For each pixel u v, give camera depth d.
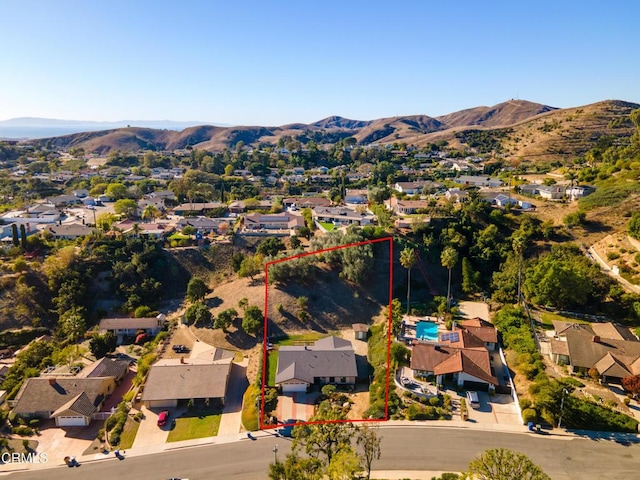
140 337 94.75
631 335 73.50
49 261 109.69
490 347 79.00
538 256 106.56
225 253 126.81
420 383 68.12
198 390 71.00
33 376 80.25
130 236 128.62
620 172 142.00
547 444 53.78
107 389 75.50
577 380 64.19
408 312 94.69
